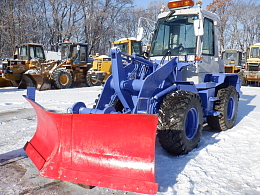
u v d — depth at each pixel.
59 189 2.71
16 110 7.24
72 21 30.34
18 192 2.63
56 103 8.33
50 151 3.01
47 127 3.17
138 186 2.39
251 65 15.94
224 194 2.54
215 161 3.34
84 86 15.50
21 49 14.39
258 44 16.20
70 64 14.34
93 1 29.59
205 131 4.95
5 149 3.92
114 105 3.90
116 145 2.61
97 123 2.65
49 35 30.30
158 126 3.38
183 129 3.34
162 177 2.88
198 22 3.84
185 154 3.55
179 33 4.49
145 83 3.36
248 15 34.03
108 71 15.27
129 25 32.84
